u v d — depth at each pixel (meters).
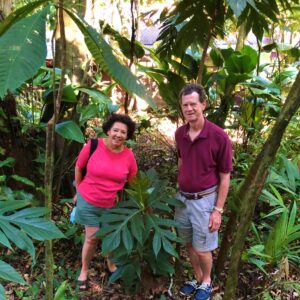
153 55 2.97
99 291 2.19
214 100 3.42
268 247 1.89
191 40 2.26
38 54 0.67
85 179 2.09
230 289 1.45
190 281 2.24
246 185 1.87
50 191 1.14
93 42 0.78
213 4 2.12
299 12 3.46
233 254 1.40
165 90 2.97
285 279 2.17
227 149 1.83
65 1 0.94
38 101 3.11
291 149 3.35
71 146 2.91
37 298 2.07
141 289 2.18
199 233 1.97
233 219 2.06
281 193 2.91
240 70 2.88
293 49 3.35
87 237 2.14
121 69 0.78
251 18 2.23
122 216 1.94
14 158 2.65
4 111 2.55
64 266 2.40
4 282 2.18
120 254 1.92
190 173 1.91
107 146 2.03
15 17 0.77
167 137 4.79
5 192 2.33
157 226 1.91
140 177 1.92
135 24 2.68
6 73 0.63
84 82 2.71
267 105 3.25
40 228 1.11
